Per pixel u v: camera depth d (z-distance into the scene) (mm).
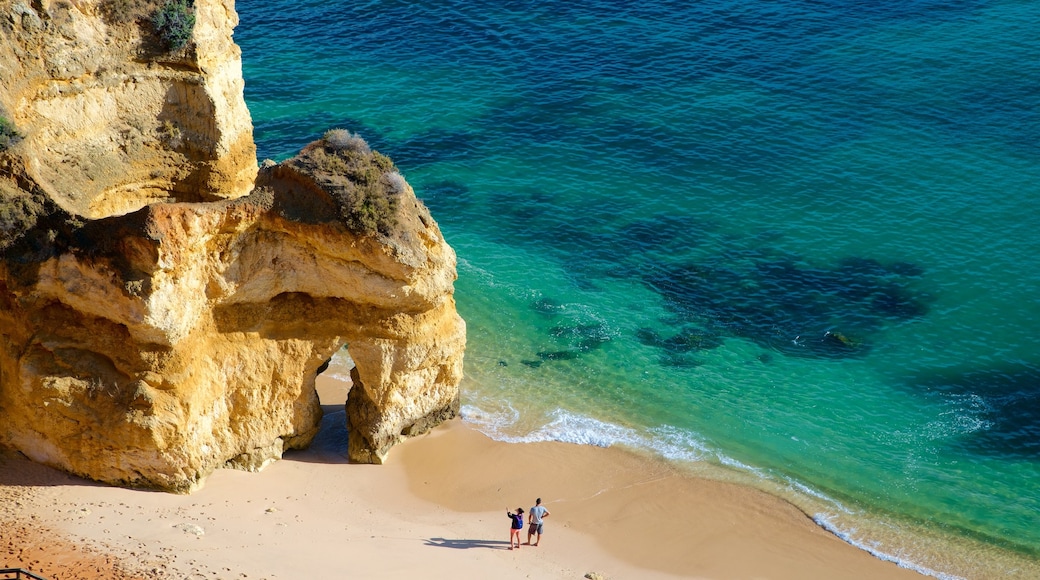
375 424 37781
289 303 35688
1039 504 38062
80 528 31344
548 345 46500
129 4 35688
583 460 39406
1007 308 48219
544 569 33062
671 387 44000
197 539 31484
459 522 35562
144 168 37469
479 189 58406
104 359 33375
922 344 46406
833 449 40688
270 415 36781
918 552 35656
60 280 32250
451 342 38344
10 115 32344
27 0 33344
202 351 34312
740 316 48562
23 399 33531
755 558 34844
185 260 32188
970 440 41156
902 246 52562
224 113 38531
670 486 38250
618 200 57156
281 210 33562
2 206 31766
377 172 34344
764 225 54688
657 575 33625
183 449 33906
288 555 31203
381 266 34562
